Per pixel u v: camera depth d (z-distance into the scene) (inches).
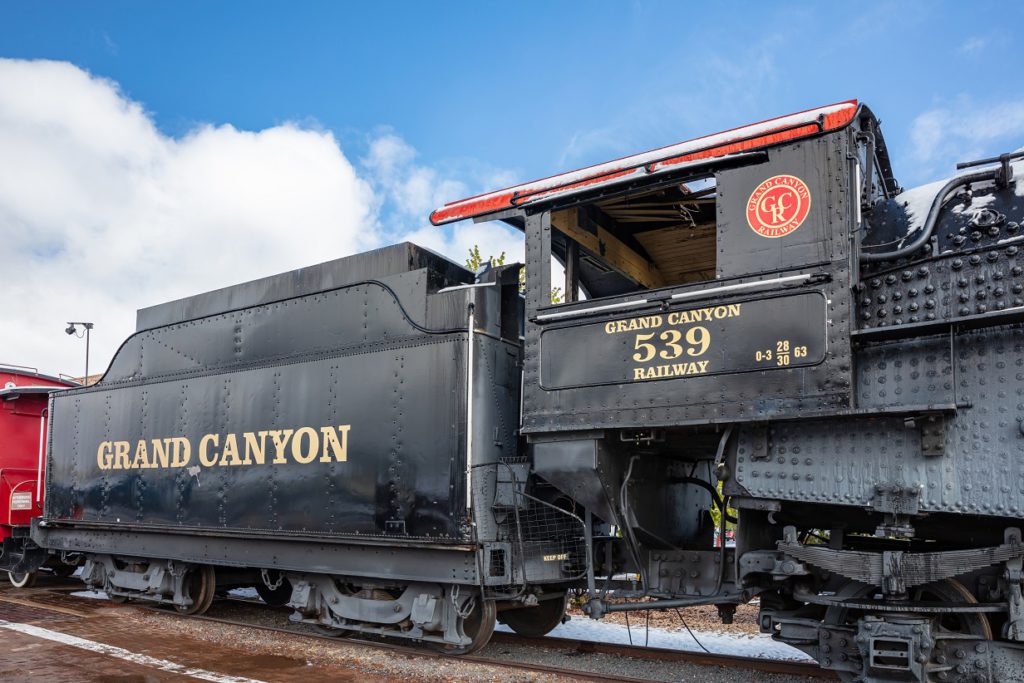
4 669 230.8
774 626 200.8
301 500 271.4
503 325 261.0
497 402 247.8
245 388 300.8
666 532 245.1
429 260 274.1
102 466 361.1
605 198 216.5
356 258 282.7
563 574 254.4
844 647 179.9
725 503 199.5
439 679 222.1
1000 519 177.9
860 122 198.1
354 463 259.0
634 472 225.8
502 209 233.5
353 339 271.3
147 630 296.4
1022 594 164.7
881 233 187.3
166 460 327.3
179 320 343.0
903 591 168.7
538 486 251.8
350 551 259.3
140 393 349.1
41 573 502.6
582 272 270.4
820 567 178.5
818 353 174.7
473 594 236.4
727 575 204.5
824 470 177.2
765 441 185.3
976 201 174.4
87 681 217.6
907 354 171.6
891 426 170.7
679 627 313.1
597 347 208.4
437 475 237.5
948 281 167.8
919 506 163.3
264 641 274.1
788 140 186.2
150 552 331.0
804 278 178.2
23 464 465.4
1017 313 153.0
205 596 328.8
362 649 259.3
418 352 250.2
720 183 196.7
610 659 251.1
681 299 194.4
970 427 161.3
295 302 293.4
